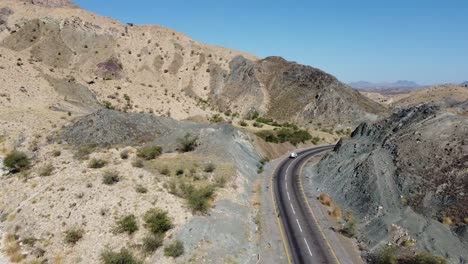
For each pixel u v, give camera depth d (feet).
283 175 158.51
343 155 150.61
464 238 82.23
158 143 151.84
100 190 101.86
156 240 82.58
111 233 86.07
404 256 82.02
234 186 123.13
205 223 91.45
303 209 116.98
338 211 111.45
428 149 115.85
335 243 93.86
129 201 97.40
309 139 253.85
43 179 111.45
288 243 93.20
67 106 203.62
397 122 146.61
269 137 216.95
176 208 96.07
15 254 81.92
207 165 130.62
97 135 148.56
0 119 156.56
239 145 170.91
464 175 99.35
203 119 257.75
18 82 204.74
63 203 96.43
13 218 94.68
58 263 78.89
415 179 106.93
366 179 117.19
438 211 94.07
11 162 120.47
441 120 127.24
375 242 91.35
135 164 122.42
